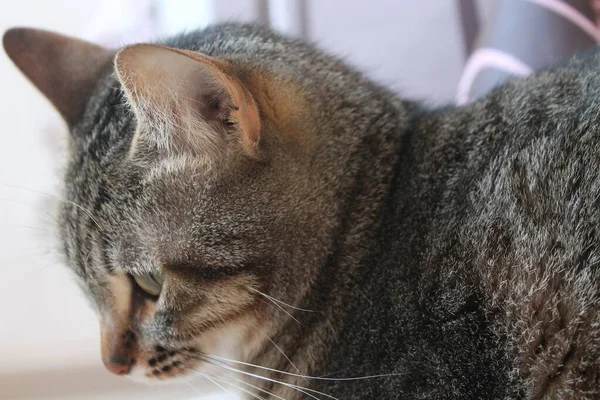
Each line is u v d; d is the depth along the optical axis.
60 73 0.50
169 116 0.43
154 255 0.44
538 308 0.41
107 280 0.45
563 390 0.41
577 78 0.44
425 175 0.45
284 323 0.45
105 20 0.57
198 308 0.44
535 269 0.41
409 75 0.63
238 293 0.44
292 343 0.45
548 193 0.42
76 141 0.47
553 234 0.41
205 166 0.43
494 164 0.43
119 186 0.44
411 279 0.43
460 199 0.43
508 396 0.41
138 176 0.44
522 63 0.52
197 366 0.46
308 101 0.45
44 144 0.55
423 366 0.41
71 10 0.57
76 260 0.47
